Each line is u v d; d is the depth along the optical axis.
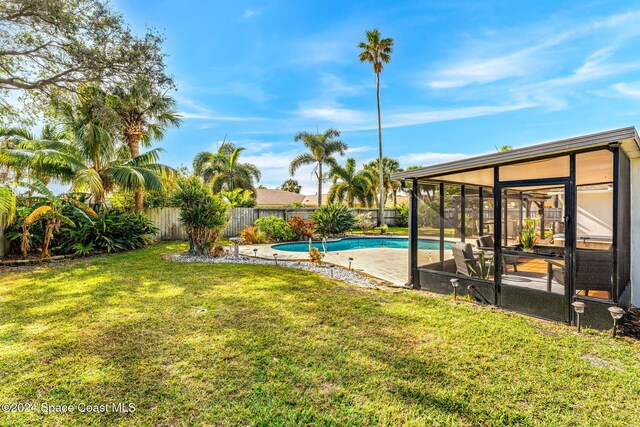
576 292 4.20
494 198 5.02
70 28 8.50
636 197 4.98
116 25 9.12
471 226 7.18
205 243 9.71
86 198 10.48
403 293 5.61
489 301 5.07
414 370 2.91
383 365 2.99
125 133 13.54
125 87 10.33
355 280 6.69
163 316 4.19
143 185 11.64
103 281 6.08
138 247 11.17
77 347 3.28
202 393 2.54
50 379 2.70
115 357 3.09
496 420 2.28
